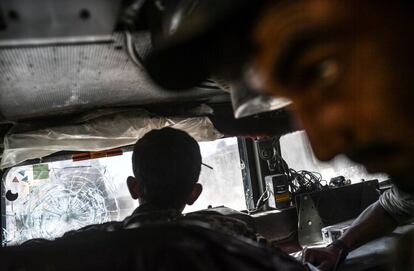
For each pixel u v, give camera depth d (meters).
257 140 2.03
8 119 1.42
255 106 0.51
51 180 1.73
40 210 1.68
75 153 1.74
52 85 1.03
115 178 1.84
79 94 1.20
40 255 0.54
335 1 0.27
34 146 1.53
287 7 0.30
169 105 1.69
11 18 0.54
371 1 0.26
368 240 1.40
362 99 0.26
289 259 0.63
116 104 1.51
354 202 2.16
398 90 0.26
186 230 0.55
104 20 0.60
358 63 0.26
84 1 0.55
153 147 1.02
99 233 0.57
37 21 0.56
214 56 0.39
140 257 0.53
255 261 0.55
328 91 0.28
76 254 0.53
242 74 0.37
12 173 1.67
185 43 0.41
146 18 0.63
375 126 0.26
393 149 0.27
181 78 0.44
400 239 0.50
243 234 0.91
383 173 0.29
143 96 1.40
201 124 1.75
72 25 0.58
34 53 0.74
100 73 0.96
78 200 1.75
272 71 0.31
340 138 0.28
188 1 0.45
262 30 0.32
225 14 0.35
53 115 1.51
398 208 1.31
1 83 0.95
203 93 1.48
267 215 1.98
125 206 1.84
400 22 0.26
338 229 1.82
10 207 1.65
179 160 1.03
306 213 2.03
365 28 0.26
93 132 1.56
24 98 1.14
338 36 0.27
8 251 0.55
